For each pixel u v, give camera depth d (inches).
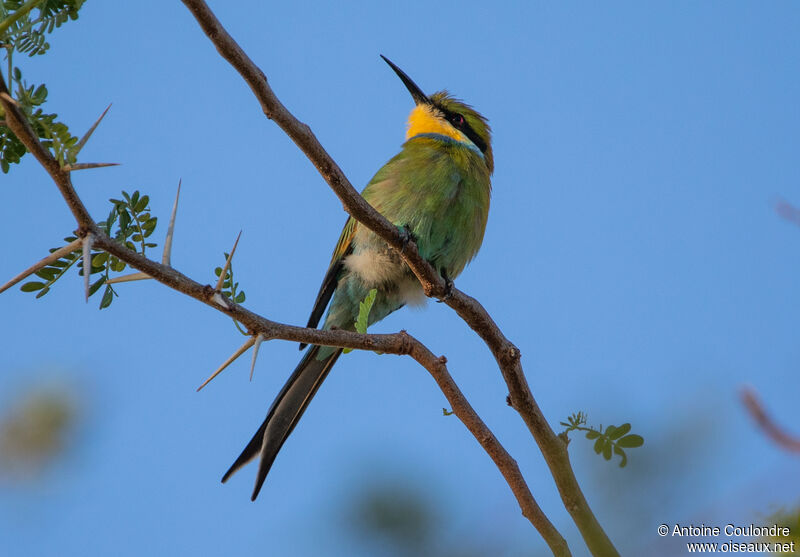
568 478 184.1
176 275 190.4
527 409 217.9
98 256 201.8
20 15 163.0
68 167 168.9
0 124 179.0
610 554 165.8
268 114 191.6
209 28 176.6
